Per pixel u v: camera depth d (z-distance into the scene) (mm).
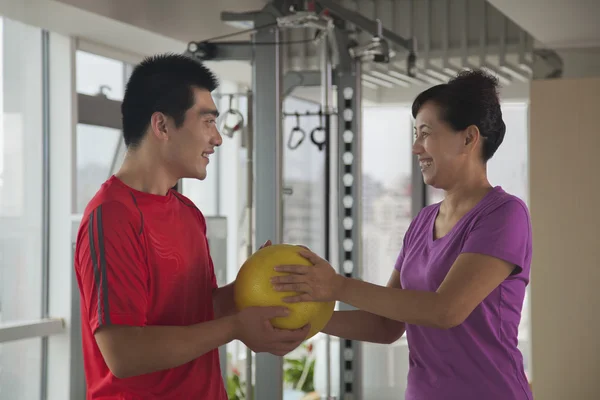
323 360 5336
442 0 6121
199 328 1757
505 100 7254
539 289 5426
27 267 4629
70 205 4758
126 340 1678
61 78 4809
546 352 5406
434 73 6398
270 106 3730
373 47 4414
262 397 3686
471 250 1985
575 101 5359
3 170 4523
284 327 1869
